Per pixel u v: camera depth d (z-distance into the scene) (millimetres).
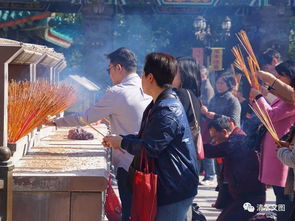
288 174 4875
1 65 3732
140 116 4953
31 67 5125
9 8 15797
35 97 4375
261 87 5688
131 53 5109
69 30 19797
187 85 5352
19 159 4348
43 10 15977
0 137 3764
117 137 3939
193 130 5125
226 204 6191
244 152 5555
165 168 3768
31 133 4969
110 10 16375
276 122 5430
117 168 4988
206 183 9508
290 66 5508
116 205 5508
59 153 4703
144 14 17125
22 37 17875
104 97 4934
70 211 3781
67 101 5211
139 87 5031
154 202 3729
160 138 3711
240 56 5766
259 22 17141
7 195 3312
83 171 3914
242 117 8852
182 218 3826
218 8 17125
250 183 5582
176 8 17047
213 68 17203
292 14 16672
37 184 3736
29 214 3764
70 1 16031
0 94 3756
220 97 7816
